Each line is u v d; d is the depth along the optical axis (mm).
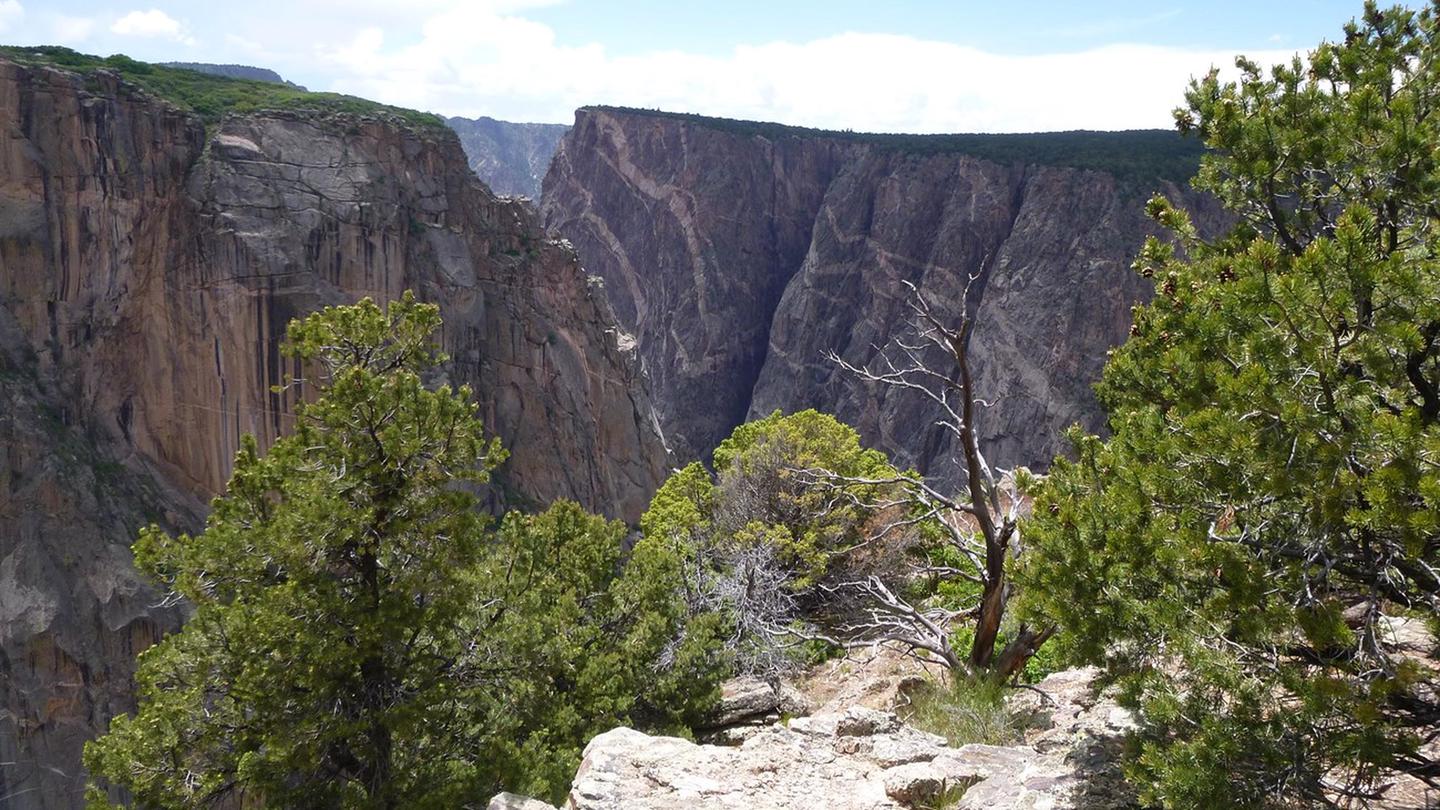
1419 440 5398
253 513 16469
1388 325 5734
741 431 30656
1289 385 5883
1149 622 6492
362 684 15789
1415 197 7352
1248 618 5941
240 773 14945
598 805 7895
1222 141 8695
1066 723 10359
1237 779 5828
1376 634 6246
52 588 49188
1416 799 6211
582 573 19844
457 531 16250
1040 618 7426
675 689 16625
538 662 16406
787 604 20094
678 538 22000
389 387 16031
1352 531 6062
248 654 15211
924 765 8453
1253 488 6043
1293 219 8602
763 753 9039
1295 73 8625
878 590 18766
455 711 16281
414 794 14820
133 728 15984
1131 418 7934
